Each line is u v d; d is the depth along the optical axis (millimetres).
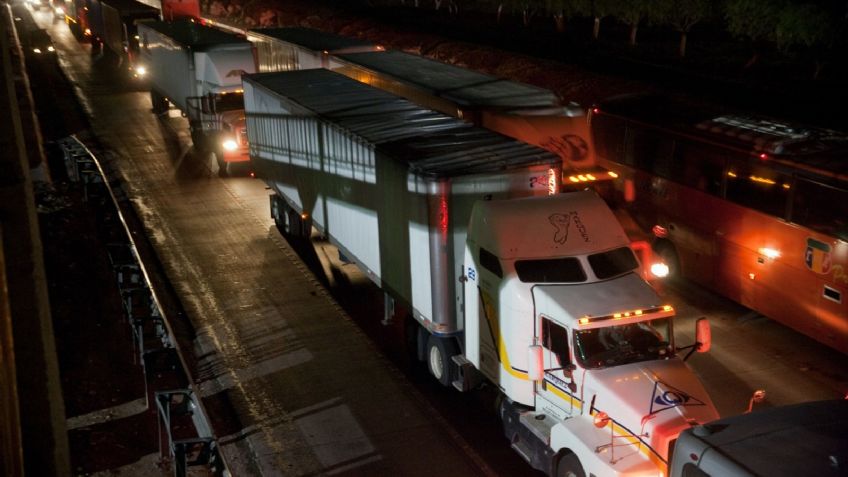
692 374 9414
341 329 15273
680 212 16656
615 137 18641
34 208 21047
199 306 16453
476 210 11211
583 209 11016
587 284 10180
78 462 10977
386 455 11312
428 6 70188
